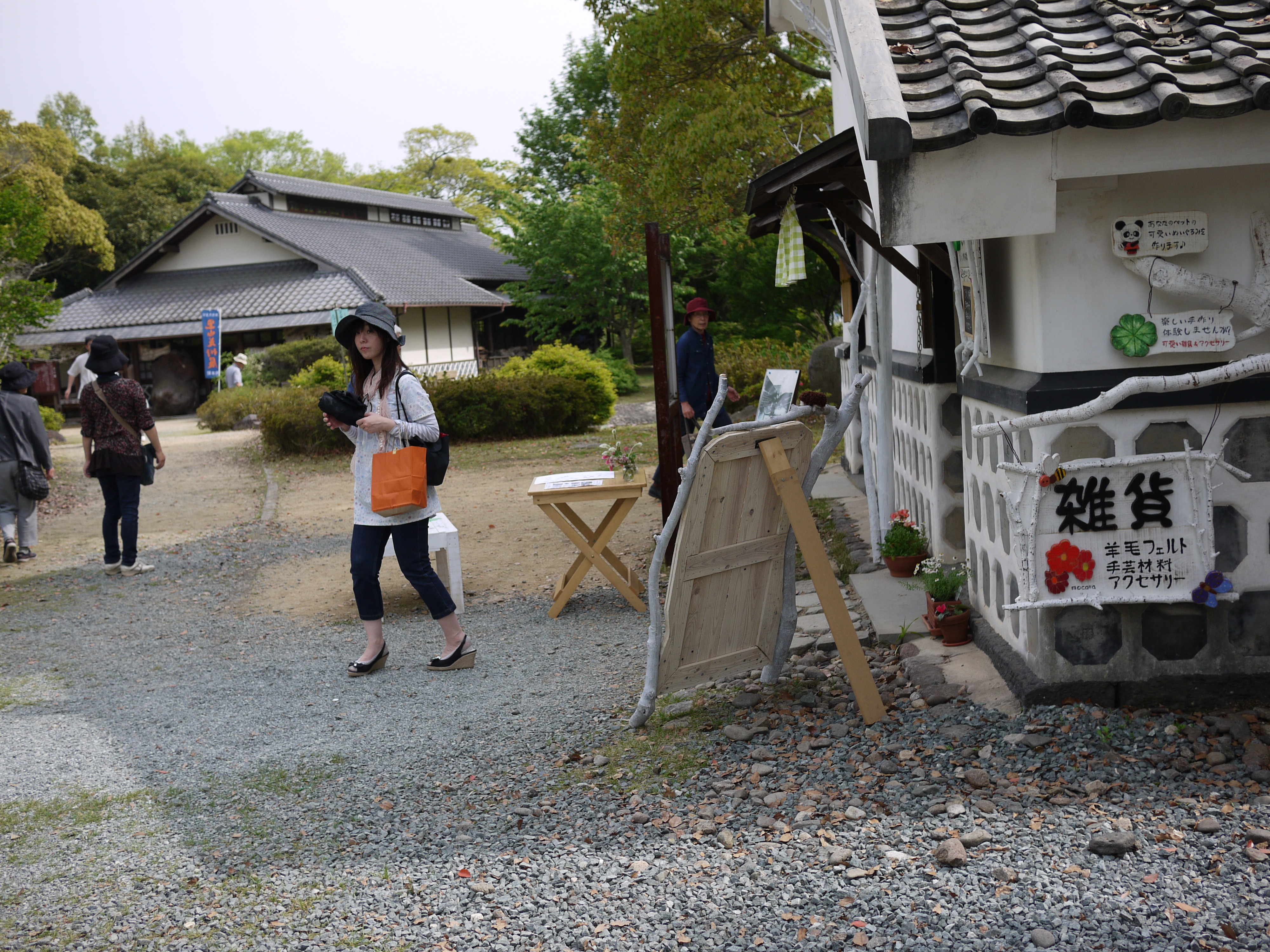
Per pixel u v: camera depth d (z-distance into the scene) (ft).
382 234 128.57
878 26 11.10
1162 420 11.62
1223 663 12.02
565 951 8.37
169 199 162.91
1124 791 10.30
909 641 15.67
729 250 80.79
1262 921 7.94
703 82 60.29
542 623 20.45
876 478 25.86
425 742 14.03
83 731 15.46
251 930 9.21
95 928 9.44
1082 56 10.47
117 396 27.02
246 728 15.24
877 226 19.97
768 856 9.62
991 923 8.21
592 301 109.70
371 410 16.78
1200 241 11.38
